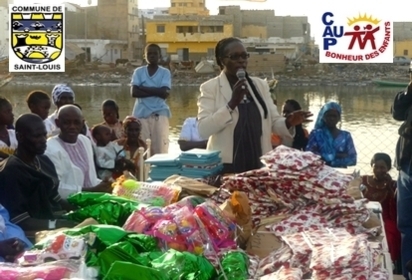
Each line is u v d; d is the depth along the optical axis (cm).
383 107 1599
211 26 3697
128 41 4188
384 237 351
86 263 271
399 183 521
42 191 371
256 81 489
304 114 477
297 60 3334
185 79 2814
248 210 345
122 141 714
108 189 442
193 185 400
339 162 614
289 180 363
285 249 317
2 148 521
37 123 382
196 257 280
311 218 351
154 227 306
